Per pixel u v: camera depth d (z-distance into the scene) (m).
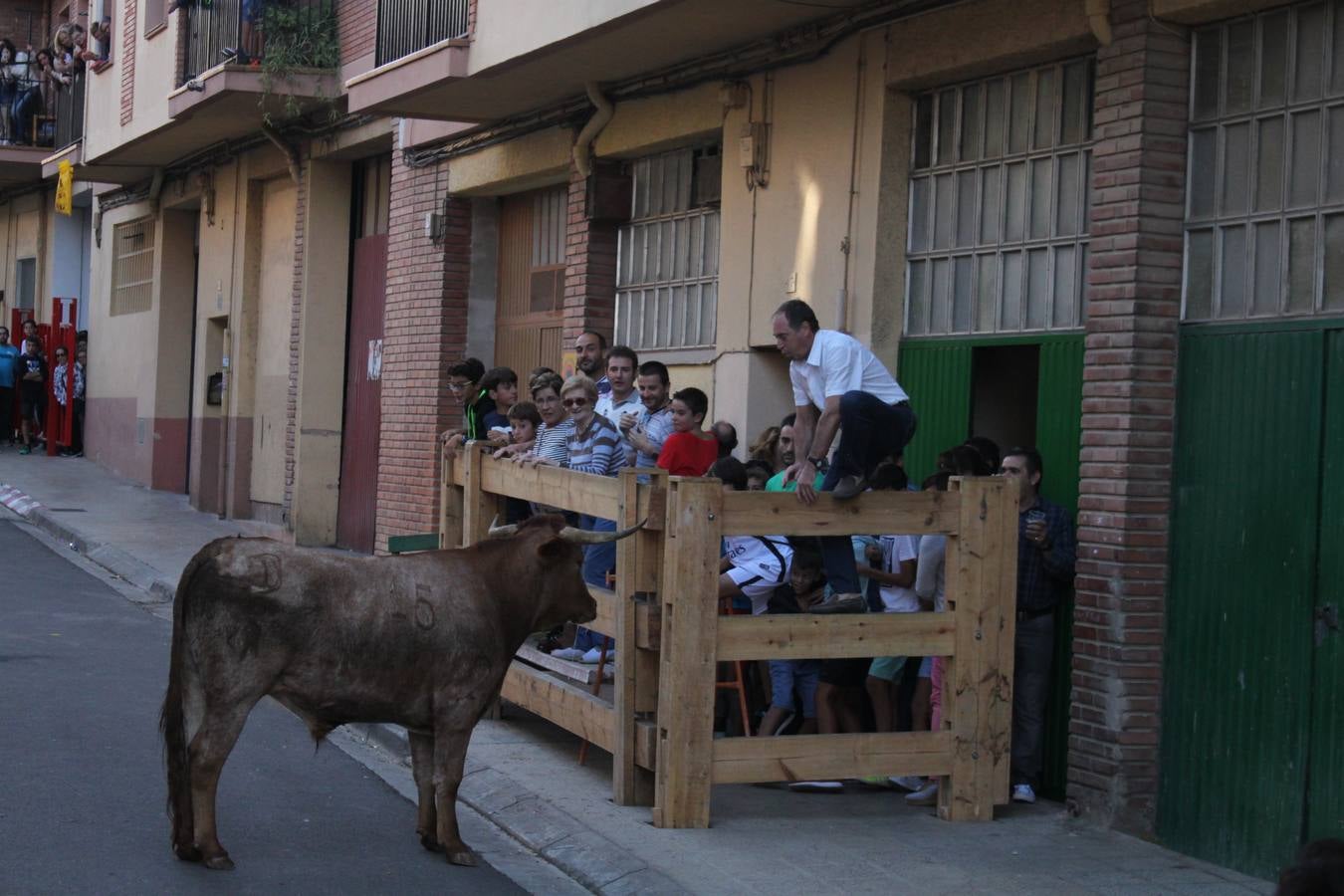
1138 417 7.94
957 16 9.16
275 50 16.17
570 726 8.74
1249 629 7.57
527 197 14.62
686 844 7.36
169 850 6.89
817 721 8.61
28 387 27.25
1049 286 8.86
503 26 11.66
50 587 14.40
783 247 10.59
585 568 9.46
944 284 9.63
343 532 17.73
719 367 11.20
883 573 8.73
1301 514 7.36
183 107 17.44
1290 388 7.45
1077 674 8.15
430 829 7.31
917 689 8.75
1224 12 7.78
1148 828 7.95
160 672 10.88
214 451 20.81
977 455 8.39
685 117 11.55
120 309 25.16
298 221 17.89
